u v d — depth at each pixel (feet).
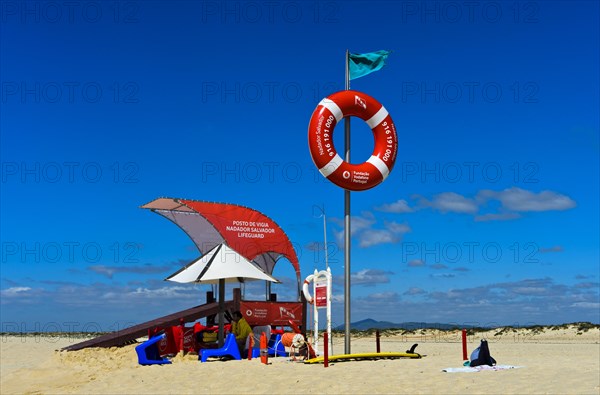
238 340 44.96
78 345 50.14
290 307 50.37
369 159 42.55
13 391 36.17
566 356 45.88
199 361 42.83
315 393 28.25
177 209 59.47
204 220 59.31
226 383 32.68
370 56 43.93
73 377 39.86
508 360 40.86
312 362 38.63
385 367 35.60
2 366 54.54
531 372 31.42
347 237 42.22
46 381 39.22
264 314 49.44
